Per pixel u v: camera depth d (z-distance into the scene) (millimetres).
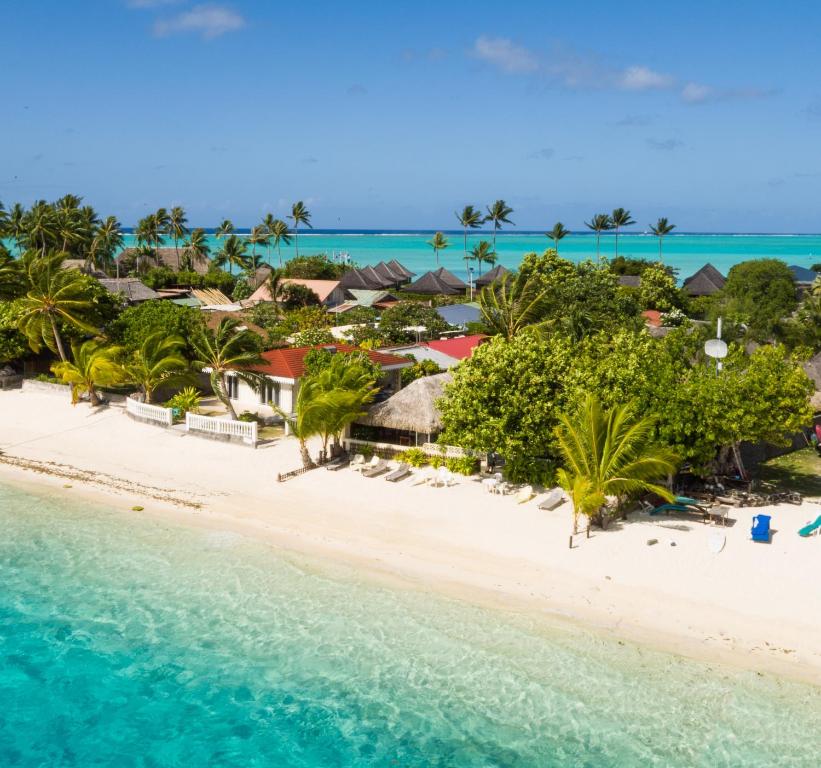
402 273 120750
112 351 43469
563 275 73188
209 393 48031
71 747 17828
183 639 21484
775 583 22453
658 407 27484
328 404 31844
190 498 30969
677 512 27672
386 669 19938
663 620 21094
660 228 133000
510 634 21016
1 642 21469
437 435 34594
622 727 17578
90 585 24391
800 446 36375
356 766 16922
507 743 17312
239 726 18266
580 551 24938
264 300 90812
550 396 29984
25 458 36156
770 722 17422
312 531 27516
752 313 60188
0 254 58219
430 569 24469
